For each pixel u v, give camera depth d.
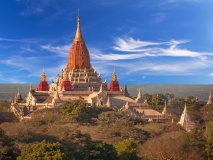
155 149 158.00
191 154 157.62
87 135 168.25
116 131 190.88
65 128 172.62
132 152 159.00
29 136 153.75
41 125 199.00
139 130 195.75
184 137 170.00
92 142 158.75
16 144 146.12
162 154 156.38
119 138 186.62
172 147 157.88
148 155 158.38
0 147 138.25
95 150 150.50
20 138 151.38
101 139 186.12
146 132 197.38
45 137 157.88
